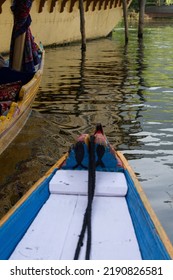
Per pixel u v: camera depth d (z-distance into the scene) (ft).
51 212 13.43
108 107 32.81
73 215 13.23
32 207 13.28
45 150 23.08
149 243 11.12
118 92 38.17
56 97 35.99
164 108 32.45
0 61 26.21
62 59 60.59
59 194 14.69
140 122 28.78
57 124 28.07
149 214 12.22
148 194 18.58
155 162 21.99
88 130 27.02
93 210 13.47
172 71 49.85
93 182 13.87
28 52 28.48
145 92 38.24
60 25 76.54
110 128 27.45
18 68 27.86
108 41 90.07
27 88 24.14
